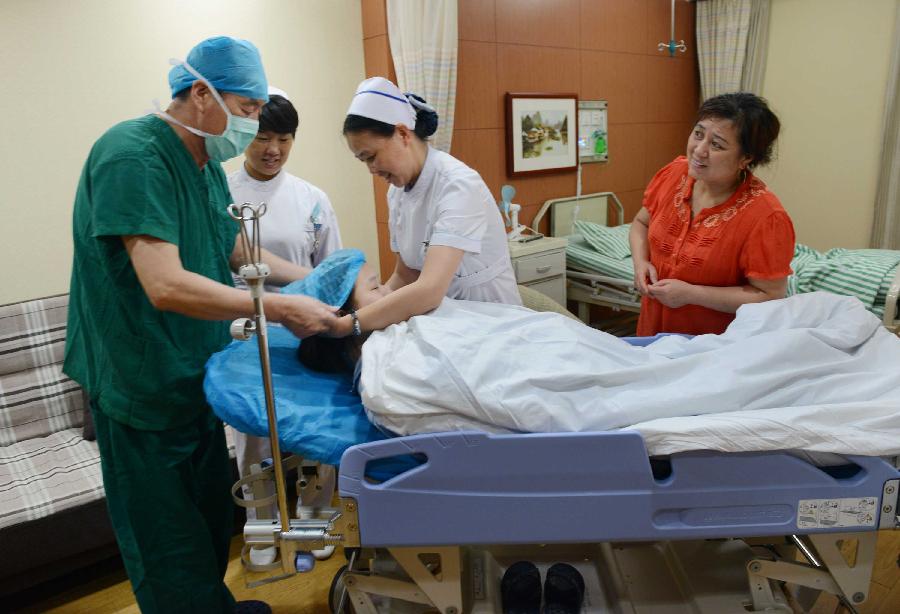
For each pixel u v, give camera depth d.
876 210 4.21
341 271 1.48
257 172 2.04
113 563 2.15
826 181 4.50
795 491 1.10
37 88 2.32
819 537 1.17
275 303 1.23
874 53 4.11
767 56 4.60
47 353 2.33
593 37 4.04
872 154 4.23
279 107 1.84
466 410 1.10
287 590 1.98
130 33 2.48
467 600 1.43
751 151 1.56
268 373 1.07
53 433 2.34
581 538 1.11
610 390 1.17
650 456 1.09
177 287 1.20
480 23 3.45
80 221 1.30
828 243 4.58
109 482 1.41
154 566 1.41
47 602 1.97
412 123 1.50
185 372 1.37
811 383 1.18
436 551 1.20
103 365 1.33
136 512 1.38
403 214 1.67
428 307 1.38
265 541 1.18
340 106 3.16
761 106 1.54
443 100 3.12
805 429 1.05
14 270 2.37
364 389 1.13
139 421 1.33
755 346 1.23
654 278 1.90
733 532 1.11
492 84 3.58
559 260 3.58
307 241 2.13
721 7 4.47
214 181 1.54
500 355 1.16
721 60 4.57
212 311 1.21
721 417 1.08
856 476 1.11
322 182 3.16
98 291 1.29
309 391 1.29
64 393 2.36
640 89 4.45
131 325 1.30
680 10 4.58
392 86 1.45
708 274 1.74
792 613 1.30
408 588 1.29
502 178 3.77
